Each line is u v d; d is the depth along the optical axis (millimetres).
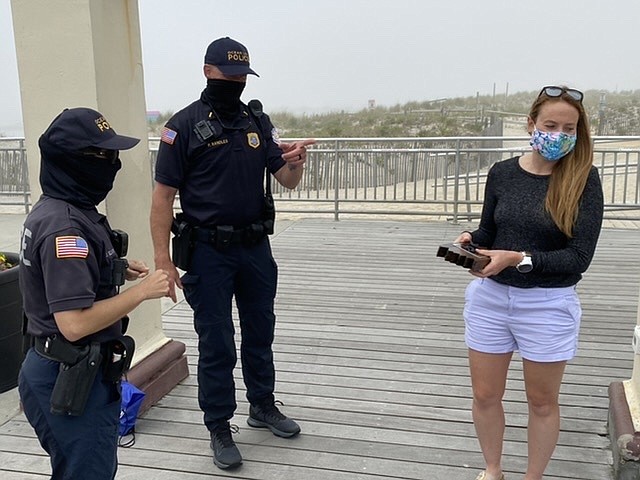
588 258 2143
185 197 2693
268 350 3051
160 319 3615
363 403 3404
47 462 2877
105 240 1846
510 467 2770
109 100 3023
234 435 3084
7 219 9359
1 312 3539
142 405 3281
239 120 2709
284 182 2865
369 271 6078
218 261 2707
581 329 4422
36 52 2988
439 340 4285
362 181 8555
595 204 2133
